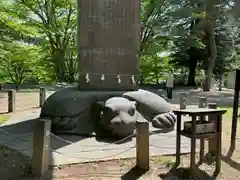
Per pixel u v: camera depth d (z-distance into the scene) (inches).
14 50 618.8
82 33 267.1
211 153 180.7
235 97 199.2
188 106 422.9
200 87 892.0
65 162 163.2
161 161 167.9
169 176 147.3
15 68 916.0
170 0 773.9
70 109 235.0
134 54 275.4
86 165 161.2
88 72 268.1
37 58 853.8
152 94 274.7
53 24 800.3
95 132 227.8
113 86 271.0
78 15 269.9
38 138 146.7
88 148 193.2
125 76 273.3
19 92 587.5
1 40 538.0
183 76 1111.0
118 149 191.2
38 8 771.4
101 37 268.7
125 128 211.6
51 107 243.4
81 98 243.0
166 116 253.8
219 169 155.3
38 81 1004.6
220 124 154.3
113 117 213.8
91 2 266.4
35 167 146.2
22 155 176.1
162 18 799.7
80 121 235.1
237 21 477.7
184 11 724.0
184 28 807.1
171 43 946.7
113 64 271.0
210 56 767.1
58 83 769.6
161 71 976.3
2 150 185.5
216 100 529.0
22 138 214.8
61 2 793.6
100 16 267.7
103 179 142.4
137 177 145.5
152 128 246.4
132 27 274.1
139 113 250.7
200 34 780.0
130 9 273.9
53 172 150.2
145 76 980.6
